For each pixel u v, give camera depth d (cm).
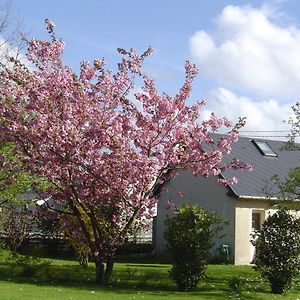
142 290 1239
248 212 2406
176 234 1289
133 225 1381
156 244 2692
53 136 1241
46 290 1102
